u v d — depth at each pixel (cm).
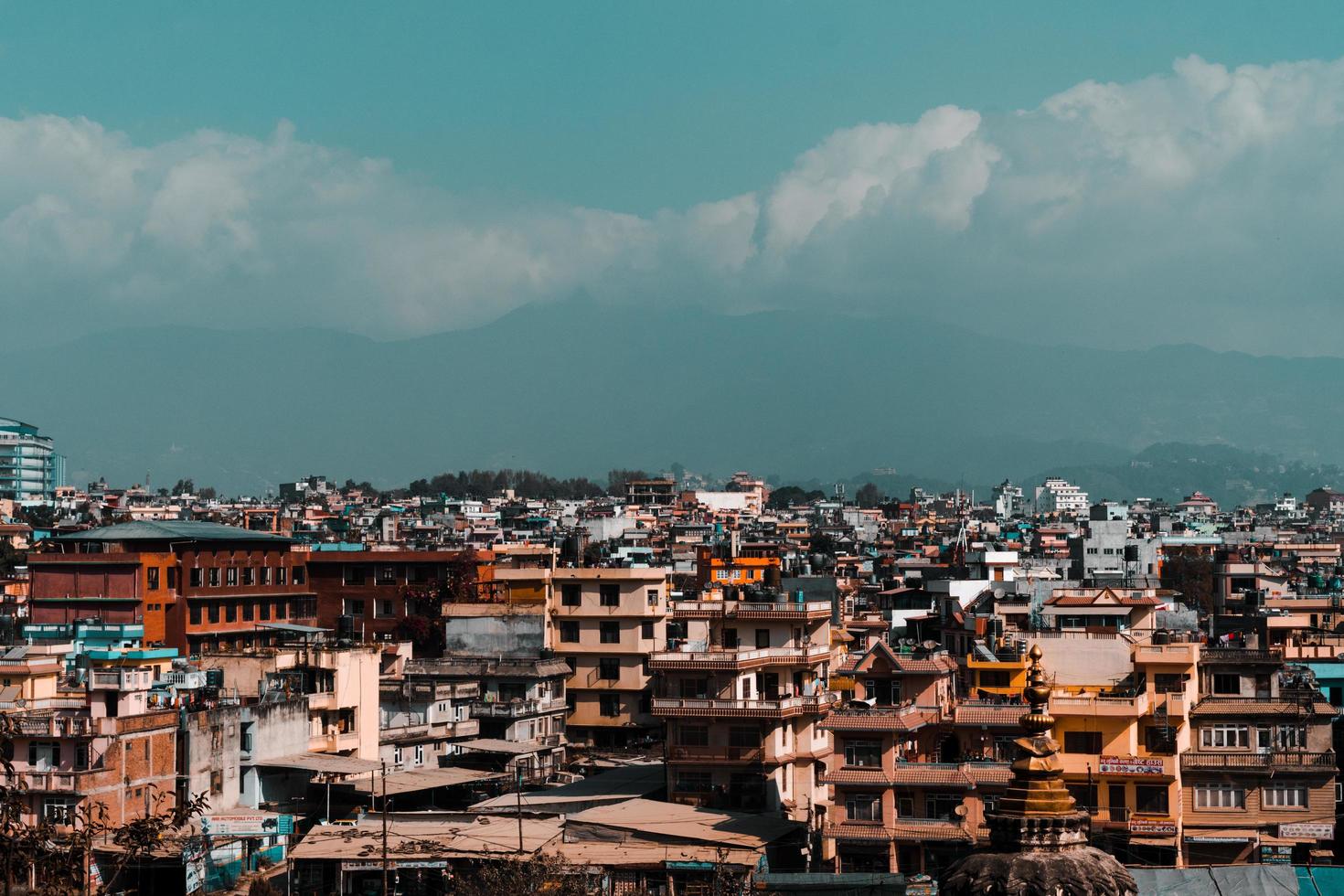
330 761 11938
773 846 10756
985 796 10344
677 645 12862
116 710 10681
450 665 15288
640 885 10162
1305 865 10112
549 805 11894
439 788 13012
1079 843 3350
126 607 15262
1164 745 10781
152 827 5072
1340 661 13150
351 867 10262
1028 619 13100
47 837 4622
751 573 18275
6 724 4716
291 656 12719
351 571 17588
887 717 10519
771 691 12256
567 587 15675
